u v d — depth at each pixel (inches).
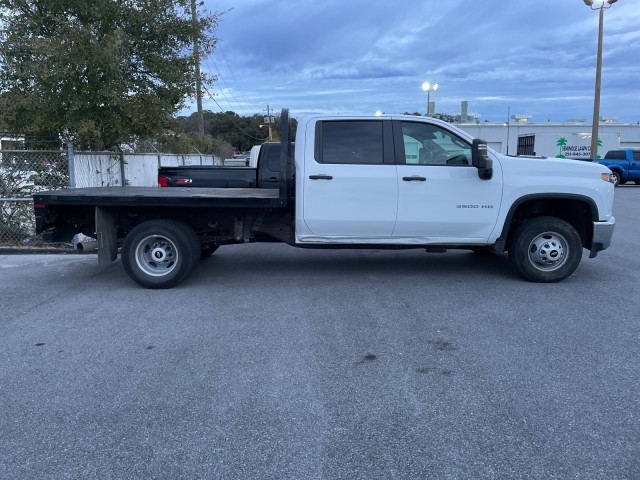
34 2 421.4
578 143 1321.4
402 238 277.1
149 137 497.7
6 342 203.9
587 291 269.6
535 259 283.9
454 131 273.1
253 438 135.6
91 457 128.2
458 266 330.3
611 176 280.2
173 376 172.1
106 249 283.0
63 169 415.5
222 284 291.4
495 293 266.5
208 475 121.0
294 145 280.7
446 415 146.0
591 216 281.1
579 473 120.2
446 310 239.1
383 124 272.4
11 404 154.5
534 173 272.8
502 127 1830.7
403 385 164.4
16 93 410.9
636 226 510.3
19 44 411.2
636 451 128.2
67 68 387.5
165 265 284.0
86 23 425.1
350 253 379.2
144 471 122.6
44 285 293.9
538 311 236.7
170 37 458.0
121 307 249.6
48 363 183.5
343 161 270.5
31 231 414.3
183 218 288.5
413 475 120.2
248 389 162.4
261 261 352.5
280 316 233.0
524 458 125.9
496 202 272.2
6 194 410.0
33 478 120.4
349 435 136.6
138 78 452.1
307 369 176.7
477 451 128.9
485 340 201.6
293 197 281.1
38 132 435.5
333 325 220.2
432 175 269.1
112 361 184.9
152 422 143.7
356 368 177.2
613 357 184.4
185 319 230.7
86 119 415.2
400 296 262.8
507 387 162.1
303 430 139.1
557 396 156.0
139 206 279.1
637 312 234.5
